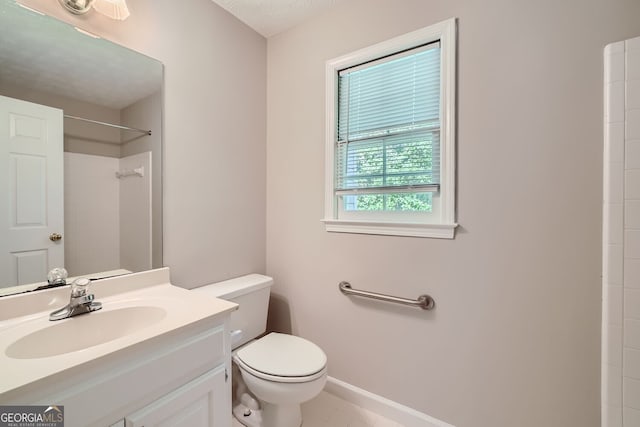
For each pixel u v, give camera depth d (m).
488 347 1.25
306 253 1.78
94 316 0.98
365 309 1.57
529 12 1.14
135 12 1.26
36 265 1.01
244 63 1.77
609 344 0.96
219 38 1.61
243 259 1.79
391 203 1.52
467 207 1.28
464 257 1.29
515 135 1.17
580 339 1.08
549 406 1.14
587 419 1.07
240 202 1.76
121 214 1.23
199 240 1.53
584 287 1.07
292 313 1.86
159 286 1.30
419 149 1.42
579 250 1.07
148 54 1.30
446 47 1.29
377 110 1.54
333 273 1.68
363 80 1.59
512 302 1.20
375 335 1.54
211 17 1.57
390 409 1.48
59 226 1.07
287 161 1.86
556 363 1.12
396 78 1.48
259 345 1.43
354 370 1.62
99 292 1.13
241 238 1.77
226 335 1.04
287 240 1.87
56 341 0.89
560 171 1.10
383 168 1.53
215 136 1.60
